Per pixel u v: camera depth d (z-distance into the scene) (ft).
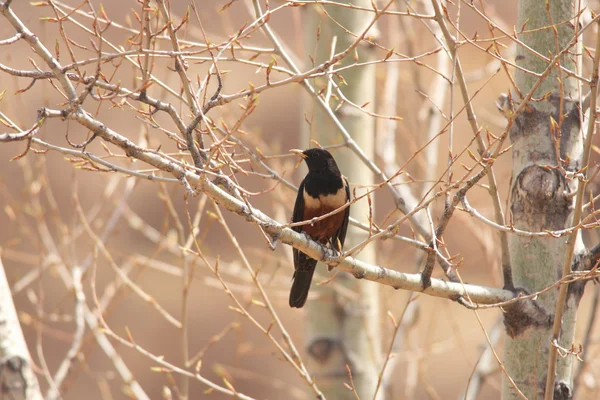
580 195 21.86
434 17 24.13
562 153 26.50
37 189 40.40
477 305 24.43
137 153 21.31
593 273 23.00
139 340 76.69
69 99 20.12
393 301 51.96
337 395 40.98
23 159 43.47
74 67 20.22
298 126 100.58
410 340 47.83
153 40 22.25
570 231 21.98
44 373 34.68
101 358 71.67
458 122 83.76
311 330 42.22
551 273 26.43
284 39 94.43
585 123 27.27
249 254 86.07
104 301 39.50
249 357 76.33
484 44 59.16
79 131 83.76
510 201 27.40
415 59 24.17
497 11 88.07
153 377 73.00
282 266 53.06
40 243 39.17
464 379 74.33
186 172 22.12
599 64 21.58
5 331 22.84
